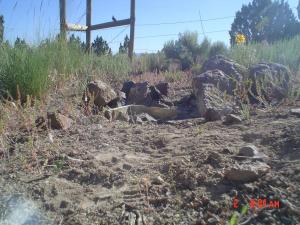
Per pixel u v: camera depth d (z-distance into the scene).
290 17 19.75
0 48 5.21
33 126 3.67
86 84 5.28
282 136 3.10
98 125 4.08
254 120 3.82
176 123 4.25
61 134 3.73
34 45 5.74
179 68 8.90
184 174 2.62
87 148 3.37
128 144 3.47
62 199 2.54
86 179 2.79
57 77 5.57
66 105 4.54
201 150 3.05
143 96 5.57
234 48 8.24
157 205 2.39
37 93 4.70
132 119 4.42
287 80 4.95
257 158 2.73
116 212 2.36
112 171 2.85
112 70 7.58
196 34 10.75
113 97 5.04
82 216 2.35
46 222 2.31
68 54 6.29
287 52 6.74
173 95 5.94
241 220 2.12
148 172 2.79
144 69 8.68
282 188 2.33
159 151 3.23
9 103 4.22
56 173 2.90
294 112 3.83
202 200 2.34
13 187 2.72
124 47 11.38
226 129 3.66
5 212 2.43
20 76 4.65
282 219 2.08
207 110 4.30
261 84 4.80
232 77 5.05
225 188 2.42
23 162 3.02
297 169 2.49
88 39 10.00
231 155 2.85
